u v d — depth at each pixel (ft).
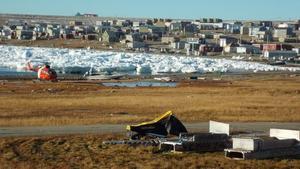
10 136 141.59
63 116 192.65
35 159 115.14
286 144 124.67
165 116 142.92
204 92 350.84
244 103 260.21
